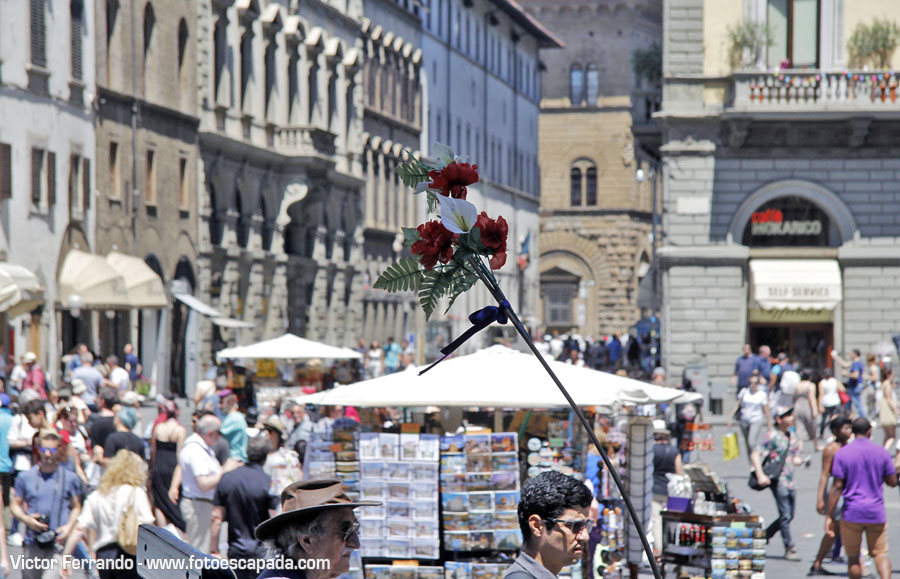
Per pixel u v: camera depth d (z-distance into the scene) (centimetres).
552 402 4084
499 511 4156
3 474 5278
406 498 4175
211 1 14025
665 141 11888
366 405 4134
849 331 11788
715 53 11731
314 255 17200
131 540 3688
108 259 11781
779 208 11856
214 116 14138
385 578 4169
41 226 10581
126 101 12188
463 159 1831
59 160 10919
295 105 16362
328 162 16112
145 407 11250
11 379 8938
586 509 1933
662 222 12225
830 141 11769
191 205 13562
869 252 11756
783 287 11744
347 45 18225
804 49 11669
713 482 4653
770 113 11444
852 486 4172
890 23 11500
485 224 1753
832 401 9312
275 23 15638
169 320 12925
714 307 11906
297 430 6366
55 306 10800
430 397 4084
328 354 9750
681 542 4422
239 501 3853
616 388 4181
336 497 1803
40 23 10631
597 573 4459
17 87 10256
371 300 19450
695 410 7525
